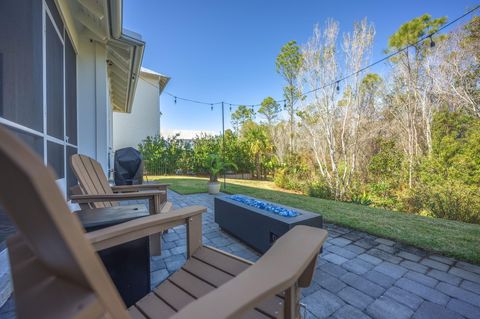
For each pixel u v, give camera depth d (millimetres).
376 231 3029
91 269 393
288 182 9016
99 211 1566
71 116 3734
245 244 2719
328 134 8016
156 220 1237
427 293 1746
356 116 7867
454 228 3160
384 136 8797
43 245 427
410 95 8281
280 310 947
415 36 7699
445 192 4852
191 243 1397
